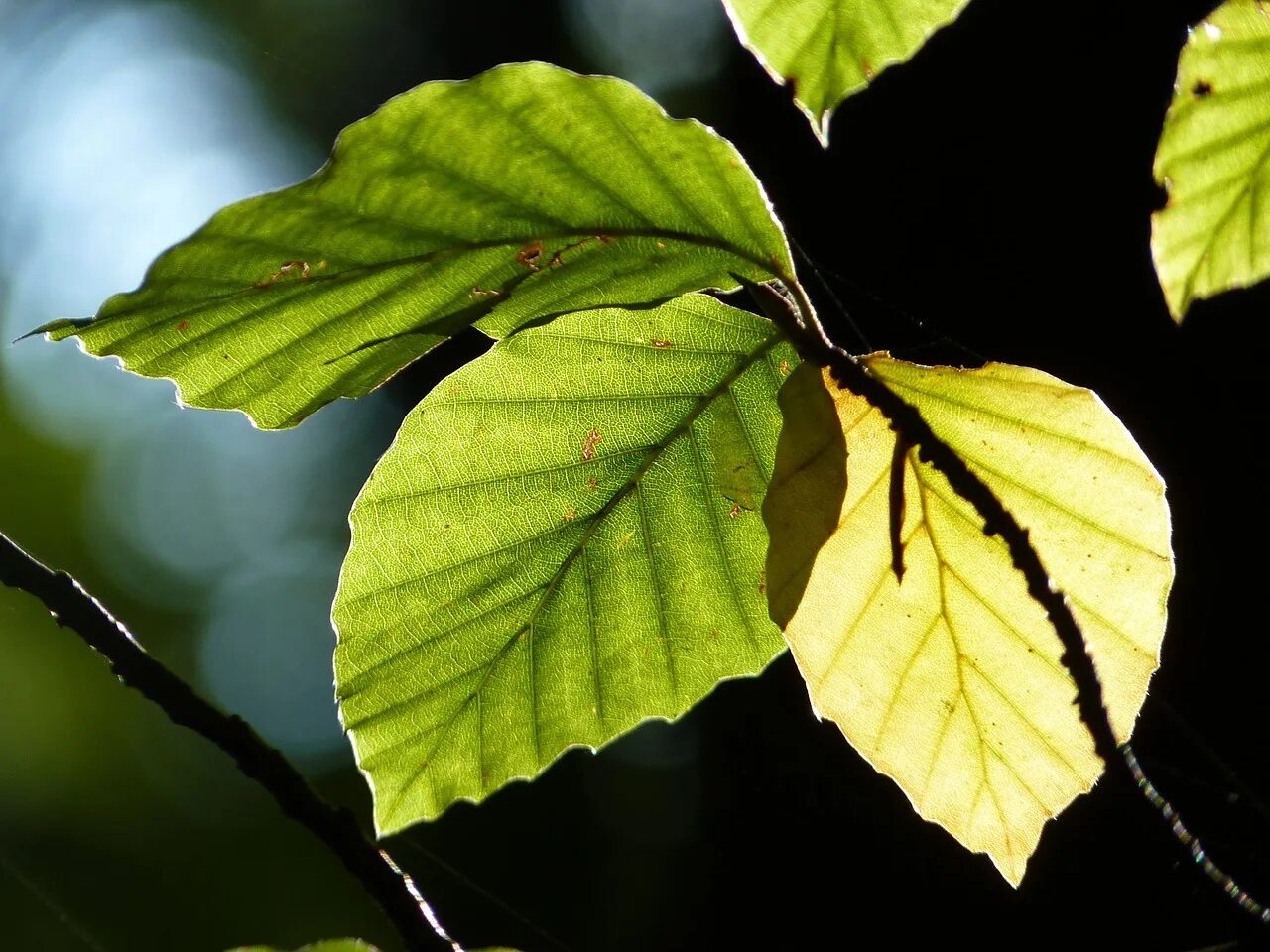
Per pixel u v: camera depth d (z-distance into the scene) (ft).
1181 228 2.01
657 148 1.98
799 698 4.78
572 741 2.08
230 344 2.01
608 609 2.07
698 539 2.07
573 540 2.06
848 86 2.01
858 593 2.02
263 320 2.01
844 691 2.03
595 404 2.05
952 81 3.65
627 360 2.04
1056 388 2.00
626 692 2.08
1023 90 3.59
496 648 2.07
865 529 2.02
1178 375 3.20
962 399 2.01
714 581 2.07
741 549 2.07
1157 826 2.01
